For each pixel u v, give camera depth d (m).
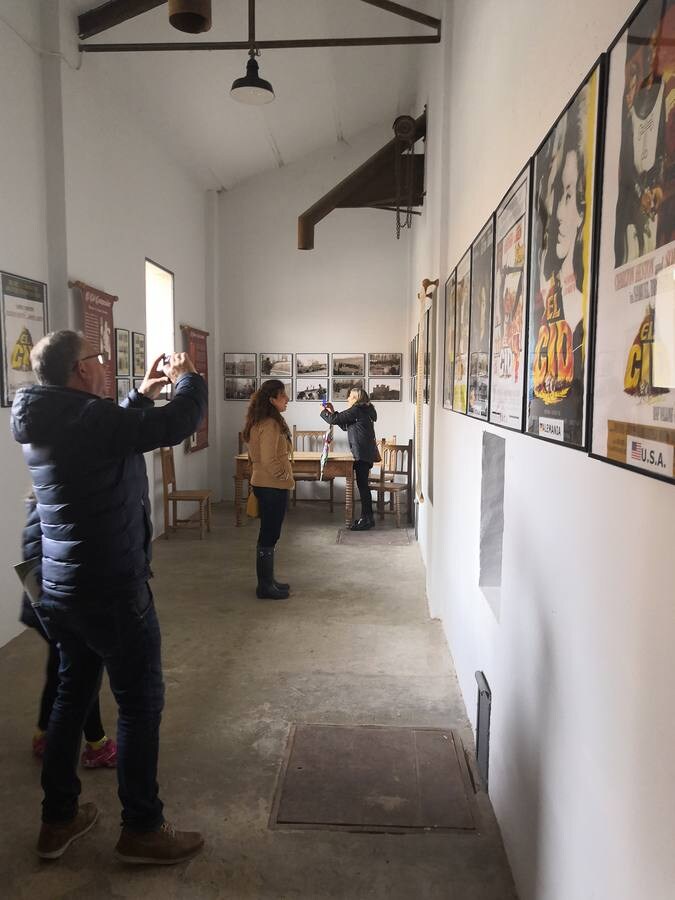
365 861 2.06
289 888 1.95
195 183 7.79
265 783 2.47
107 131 5.16
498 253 2.22
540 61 1.74
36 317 4.18
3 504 3.76
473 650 2.82
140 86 5.46
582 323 1.31
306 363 8.51
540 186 1.66
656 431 0.95
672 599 0.94
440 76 4.21
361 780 2.47
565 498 1.45
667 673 0.95
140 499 1.97
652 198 0.97
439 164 4.20
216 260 8.34
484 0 2.68
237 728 2.87
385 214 8.33
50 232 4.39
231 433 8.64
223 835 2.18
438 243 4.32
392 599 4.66
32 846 2.12
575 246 1.36
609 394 1.15
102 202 5.07
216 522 7.34
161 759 2.63
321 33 5.68
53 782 2.04
